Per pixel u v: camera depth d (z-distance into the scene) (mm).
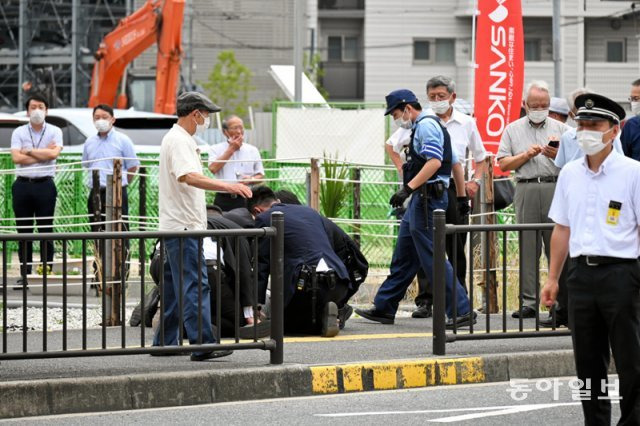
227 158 32938
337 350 22531
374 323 26484
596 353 16125
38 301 27359
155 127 48562
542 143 26344
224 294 23438
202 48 116062
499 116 34062
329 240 24984
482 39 34062
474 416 18297
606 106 15617
